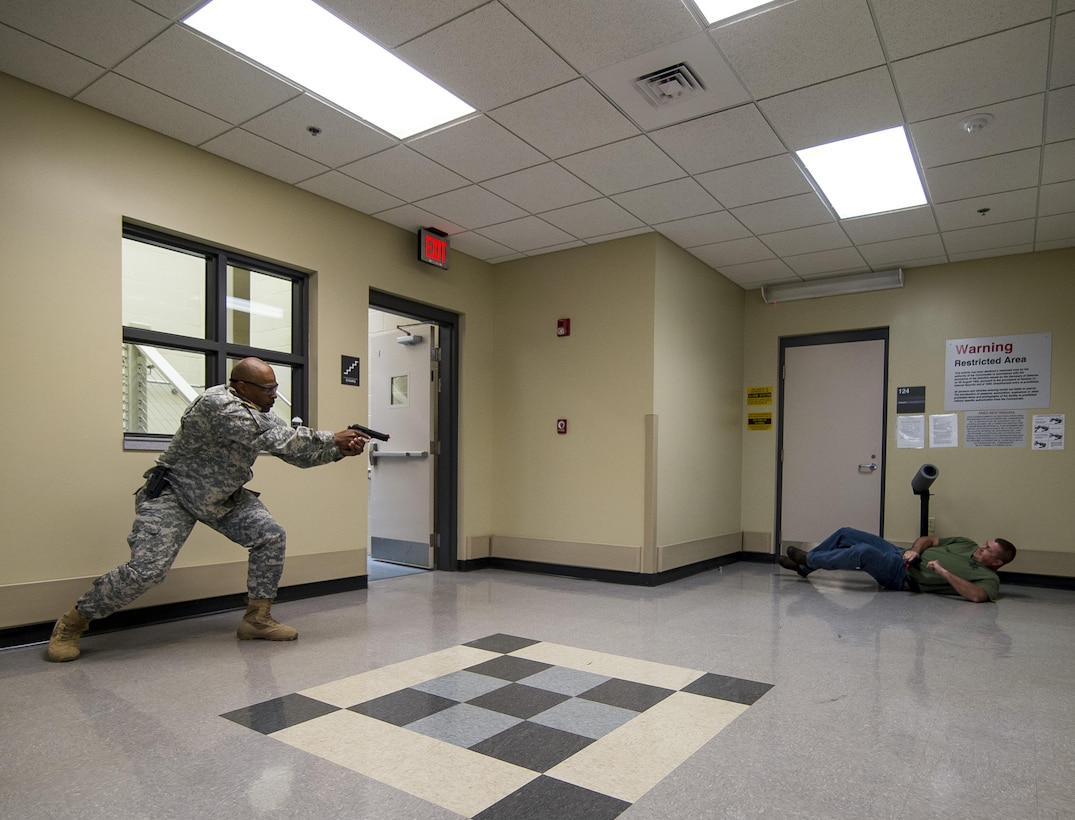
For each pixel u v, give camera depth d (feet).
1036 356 18.33
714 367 20.45
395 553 20.17
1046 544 17.97
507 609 13.84
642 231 17.25
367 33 9.39
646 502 17.02
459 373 19.12
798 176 13.87
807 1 8.60
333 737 7.18
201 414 10.03
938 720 7.93
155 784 6.10
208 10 8.96
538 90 10.79
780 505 21.88
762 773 6.48
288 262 14.43
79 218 11.21
